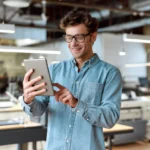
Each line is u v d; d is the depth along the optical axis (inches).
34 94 49.5
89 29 53.2
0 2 240.4
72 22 52.5
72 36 53.2
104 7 227.3
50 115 57.1
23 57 466.0
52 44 395.5
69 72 57.1
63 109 55.1
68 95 48.6
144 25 326.6
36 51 242.2
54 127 56.0
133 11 237.8
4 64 459.5
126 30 332.5
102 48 299.1
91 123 52.1
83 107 49.3
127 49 321.1
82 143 53.4
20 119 133.7
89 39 54.4
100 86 54.0
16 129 116.0
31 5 284.7
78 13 53.6
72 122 54.2
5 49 224.4
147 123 240.5
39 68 48.4
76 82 55.5
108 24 312.2
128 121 229.8
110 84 54.0
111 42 305.3
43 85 48.6
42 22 334.0
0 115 183.2
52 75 58.4
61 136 55.0
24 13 298.2
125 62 319.3
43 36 387.9
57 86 49.6
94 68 55.8
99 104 53.8
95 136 53.7
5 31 168.9
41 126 119.0
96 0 247.9
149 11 246.5
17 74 466.3
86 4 225.3
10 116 186.2
